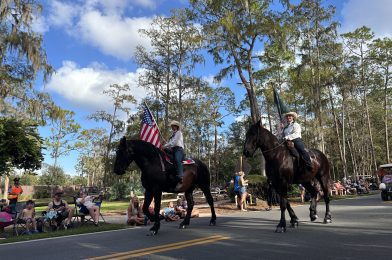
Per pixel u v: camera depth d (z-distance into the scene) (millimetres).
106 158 45875
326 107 44656
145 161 9141
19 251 7395
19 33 21594
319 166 10211
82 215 12203
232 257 6160
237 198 17531
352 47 42469
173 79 38344
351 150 58406
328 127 56250
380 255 6078
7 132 16578
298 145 9484
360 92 48906
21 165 17891
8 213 11383
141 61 38094
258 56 24625
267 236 8195
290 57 26250
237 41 23594
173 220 12984
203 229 9758
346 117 56250
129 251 6902
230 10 22969
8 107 22812
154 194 9211
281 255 6230
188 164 10234
